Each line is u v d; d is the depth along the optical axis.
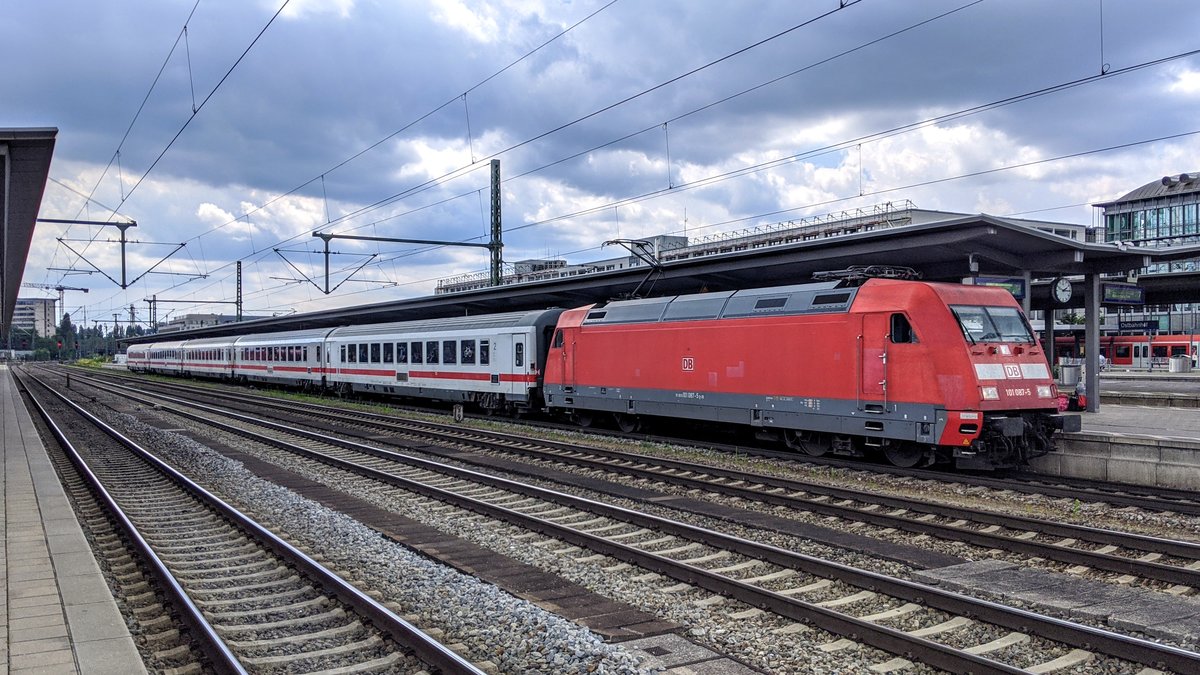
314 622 7.83
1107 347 66.94
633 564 9.68
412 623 7.62
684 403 20.38
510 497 14.12
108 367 117.62
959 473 16.17
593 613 7.98
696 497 13.96
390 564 9.79
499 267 33.03
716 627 7.47
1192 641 7.02
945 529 10.89
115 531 11.95
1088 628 6.77
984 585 8.73
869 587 8.44
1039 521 11.09
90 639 6.78
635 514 11.77
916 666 6.60
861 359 16.31
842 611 7.98
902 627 7.52
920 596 7.96
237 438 24.27
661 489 14.73
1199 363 60.34
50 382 65.44
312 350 41.84
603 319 23.34
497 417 29.08
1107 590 8.53
